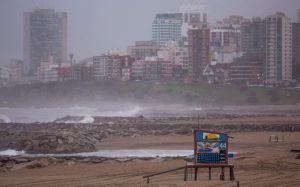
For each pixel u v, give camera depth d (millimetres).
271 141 162875
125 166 96312
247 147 144750
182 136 184250
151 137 181500
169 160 105250
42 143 146500
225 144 73875
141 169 91562
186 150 145875
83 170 92125
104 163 102125
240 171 85188
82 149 146000
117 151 145125
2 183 78625
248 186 70500
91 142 158000
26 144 147625
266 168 88188
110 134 189000
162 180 76812
